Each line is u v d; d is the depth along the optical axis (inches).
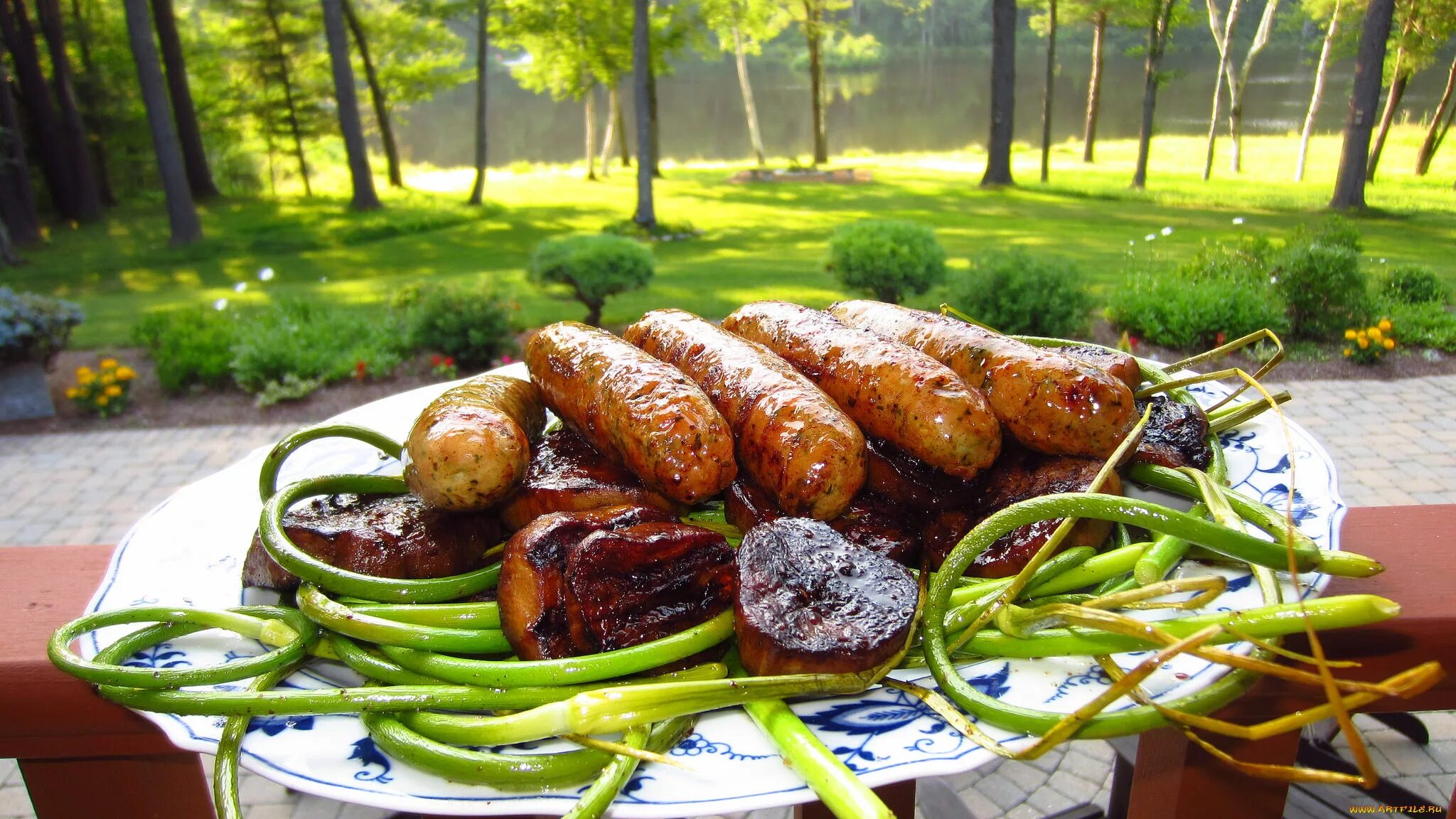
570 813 42.8
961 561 52.6
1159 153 1077.1
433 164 1588.3
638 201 751.7
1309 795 116.6
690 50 2106.3
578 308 460.4
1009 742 46.5
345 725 50.5
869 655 49.6
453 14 1007.6
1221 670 47.4
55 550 69.8
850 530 68.0
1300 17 813.2
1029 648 52.2
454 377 372.5
